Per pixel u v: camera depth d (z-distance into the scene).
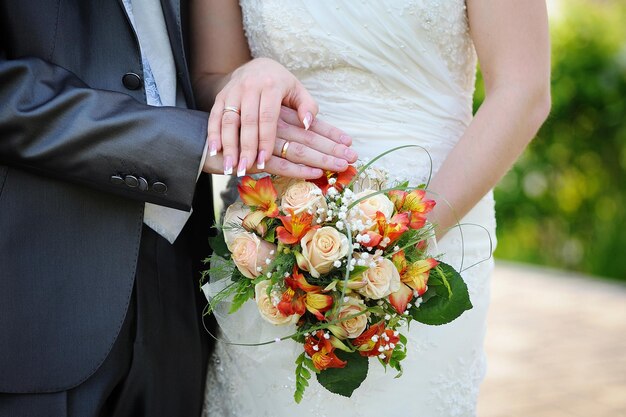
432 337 1.66
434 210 1.56
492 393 4.24
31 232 1.53
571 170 7.80
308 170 1.47
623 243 7.50
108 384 1.59
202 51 1.83
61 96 1.47
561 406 4.03
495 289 6.72
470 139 1.58
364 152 1.67
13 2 1.54
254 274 1.42
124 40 1.59
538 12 1.58
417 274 1.41
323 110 1.70
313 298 1.37
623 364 4.67
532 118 1.58
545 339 5.19
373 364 1.63
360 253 1.40
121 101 1.51
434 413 1.68
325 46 1.67
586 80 7.58
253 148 1.45
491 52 1.60
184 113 1.52
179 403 1.72
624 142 7.55
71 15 1.58
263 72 1.50
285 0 1.68
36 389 1.51
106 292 1.55
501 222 8.13
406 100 1.69
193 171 1.48
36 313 1.52
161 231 1.62
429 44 1.66
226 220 1.51
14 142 1.47
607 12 7.98
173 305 1.68
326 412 1.64
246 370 1.71
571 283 6.98
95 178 1.49
